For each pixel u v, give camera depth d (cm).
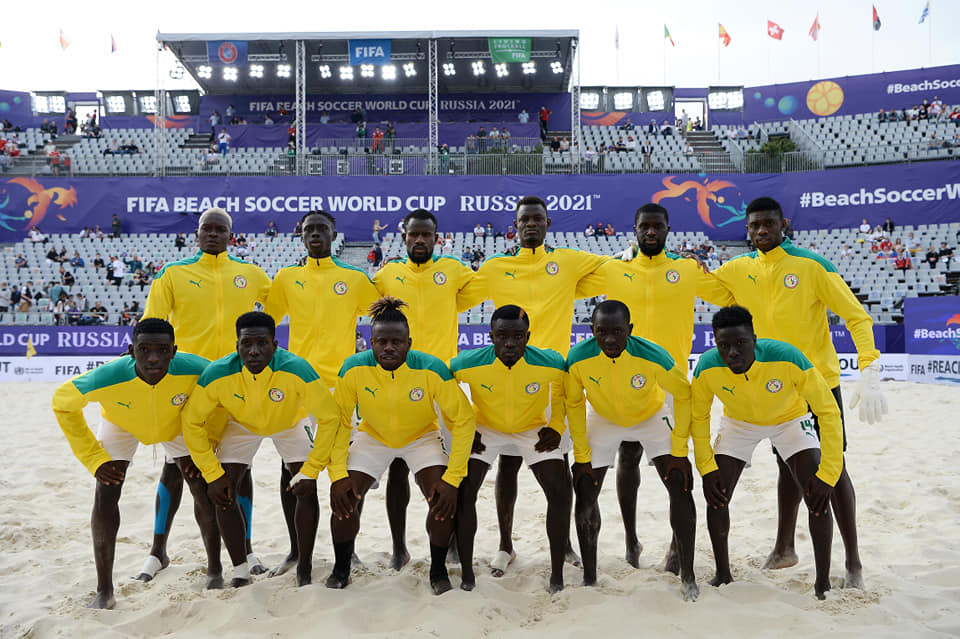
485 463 398
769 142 2480
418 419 393
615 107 3050
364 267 1922
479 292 493
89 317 1708
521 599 372
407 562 443
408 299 479
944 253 1875
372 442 404
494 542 496
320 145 2436
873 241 1959
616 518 547
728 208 2064
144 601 376
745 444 396
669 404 437
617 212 2072
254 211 2081
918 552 439
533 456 396
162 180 2080
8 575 422
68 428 367
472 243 2050
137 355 356
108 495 373
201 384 373
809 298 428
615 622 331
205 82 2767
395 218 2088
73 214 2081
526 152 2378
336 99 2841
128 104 3027
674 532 377
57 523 526
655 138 2688
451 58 2544
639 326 460
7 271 1912
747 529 519
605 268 479
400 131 2598
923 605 355
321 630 327
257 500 611
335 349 473
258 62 2572
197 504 397
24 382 1591
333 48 2488
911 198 1988
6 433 910
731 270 456
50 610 362
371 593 370
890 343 1533
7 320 1730
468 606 349
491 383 386
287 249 2019
